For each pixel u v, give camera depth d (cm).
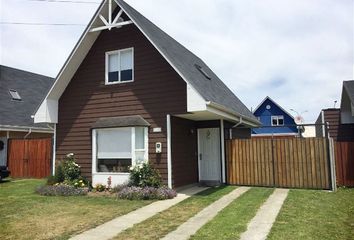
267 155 1455
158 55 1353
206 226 783
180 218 874
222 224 797
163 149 1302
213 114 1335
